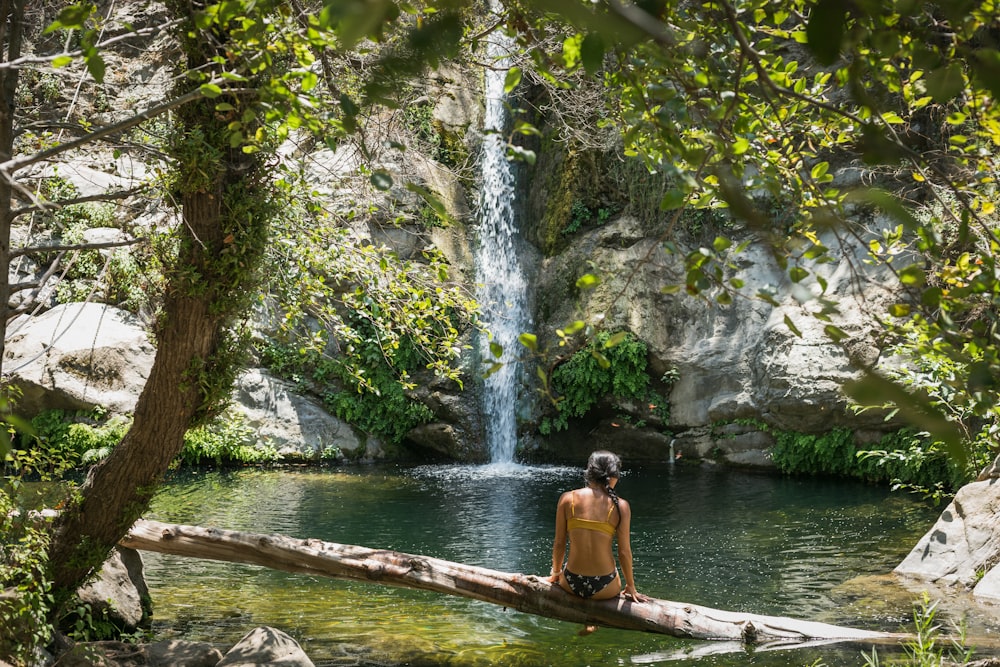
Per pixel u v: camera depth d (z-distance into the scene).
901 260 14.31
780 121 3.13
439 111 18.83
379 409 17.98
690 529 11.68
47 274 5.70
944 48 1.49
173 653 6.21
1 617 5.02
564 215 19.14
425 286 8.57
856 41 1.02
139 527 7.61
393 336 8.30
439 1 0.92
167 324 5.89
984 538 8.69
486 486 15.12
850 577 9.05
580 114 8.88
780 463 15.98
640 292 17.81
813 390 15.13
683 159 2.47
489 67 5.24
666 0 1.03
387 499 13.84
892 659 6.29
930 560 8.95
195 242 5.71
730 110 1.84
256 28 3.11
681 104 2.51
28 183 7.21
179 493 14.02
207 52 5.28
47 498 6.30
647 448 18.00
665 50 1.34
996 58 1.03
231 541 7.45
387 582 7.14
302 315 8.67
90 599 6.77
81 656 5.74
